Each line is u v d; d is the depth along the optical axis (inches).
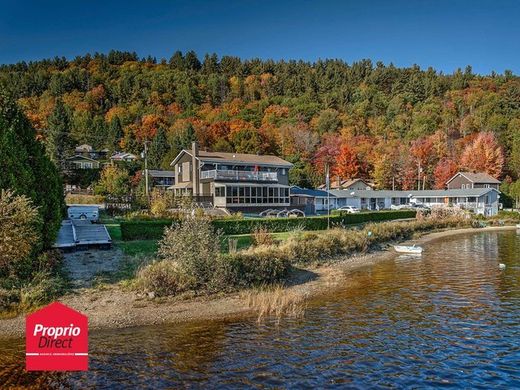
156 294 769.6
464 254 1497.3
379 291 897.5
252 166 2471.7
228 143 4077.3
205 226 897.5
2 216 699.4
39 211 844.0
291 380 456.1
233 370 481.1
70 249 1000.9
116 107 5344.5
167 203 1686.8
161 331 623.8
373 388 439.5
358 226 1951.3
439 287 935.7
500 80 5925.2
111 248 1051.9
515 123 4323.3
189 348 551.8
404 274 1102.4
